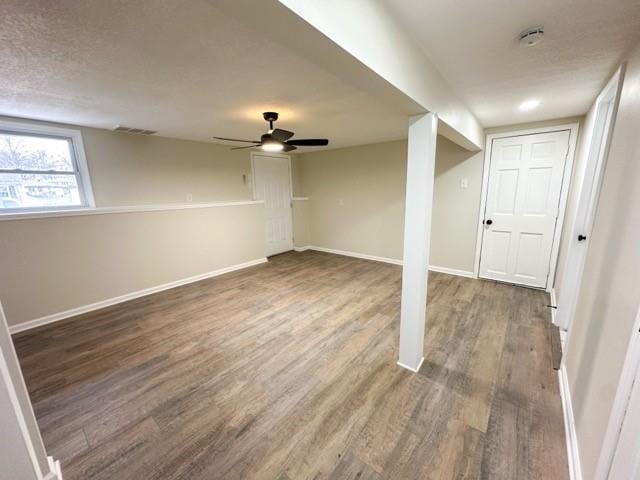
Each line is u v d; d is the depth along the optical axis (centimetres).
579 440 135
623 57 170
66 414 171
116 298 336
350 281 407
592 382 133
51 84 197
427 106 177
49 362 222
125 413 172
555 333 257
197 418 168
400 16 135
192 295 359
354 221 538
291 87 211
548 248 346
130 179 373
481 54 170
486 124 347
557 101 255
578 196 262
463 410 170
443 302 325
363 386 192
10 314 268
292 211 600
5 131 285
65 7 115
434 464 138
